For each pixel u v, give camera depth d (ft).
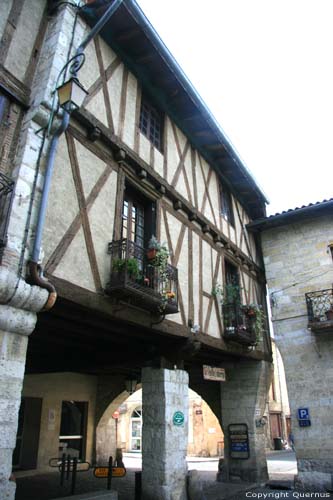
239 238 31.81
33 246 13.43
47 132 14.88
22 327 12.71
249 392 29.45
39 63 16.19
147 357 21.86
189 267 23.21
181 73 22.90
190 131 27.07
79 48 15.58
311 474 26.66
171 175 23.32
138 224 20.63
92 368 25.36
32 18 16.51
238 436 28.81
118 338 21.20
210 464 45.21
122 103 20.24
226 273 29.58
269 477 31.37
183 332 21.11
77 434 35.09
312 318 29.17
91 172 17.11
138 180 20.18
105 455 35.83
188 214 24.35
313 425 27.94
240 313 26.71
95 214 16.83
